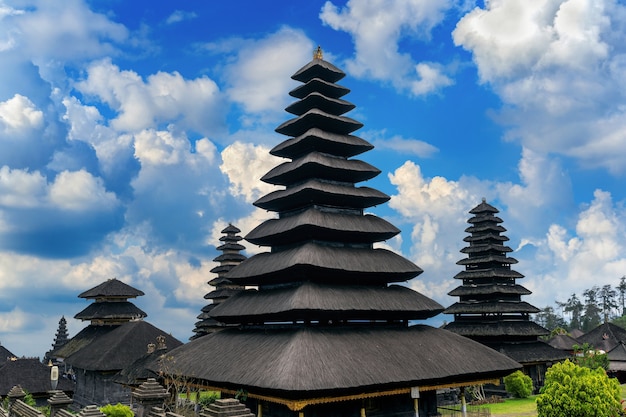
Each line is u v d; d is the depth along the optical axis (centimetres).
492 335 6394
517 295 6944
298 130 4744
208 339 4219
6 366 5459
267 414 3462
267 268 3900
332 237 4056
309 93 4856
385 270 3916
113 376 5772
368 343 3516
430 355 3641
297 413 3203
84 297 7475
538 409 3581
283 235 4062
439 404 5516
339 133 4719
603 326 9588
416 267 4109
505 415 4694
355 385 3002
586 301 17850
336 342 3375
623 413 3475
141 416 2500
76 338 7444
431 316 4150
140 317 7375
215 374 3391
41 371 5575
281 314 3538
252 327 4016
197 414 3653
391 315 3875
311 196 4162
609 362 7119
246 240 4356
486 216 7219
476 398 5603
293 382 2833
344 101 4744
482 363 3803
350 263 3816
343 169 4291
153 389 2572
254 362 3253
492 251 7081
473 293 6806
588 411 3344
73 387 5572
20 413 2917
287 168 4406
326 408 3316
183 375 3644
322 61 4819
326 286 3725
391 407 3644
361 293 3806
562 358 6475
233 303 4159
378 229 4122
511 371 3950
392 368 3291
